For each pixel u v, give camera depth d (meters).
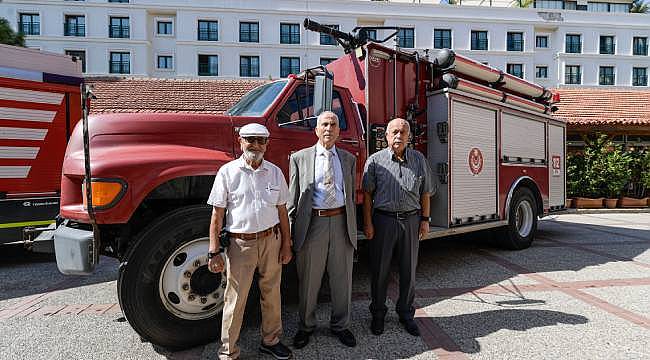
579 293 4.66
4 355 3.30
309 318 3.41
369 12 44.22
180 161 3.46
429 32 45.19
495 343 3.42
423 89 5.82
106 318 4.08
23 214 5.94
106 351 3.37
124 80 13.58
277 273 3.18
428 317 3.98
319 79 4.05
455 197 5.66
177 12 42.19
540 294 4.64
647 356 3.18
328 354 3.27
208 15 42.56
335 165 3.42
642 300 4.41
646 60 49.56
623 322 3.82
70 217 3.48
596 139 13.93
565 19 48.22
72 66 6.46
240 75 43.31
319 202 3.35
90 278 5.59
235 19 42.94
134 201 3.24
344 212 3.41
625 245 7.41
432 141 5.74
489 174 6.32
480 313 4.07
